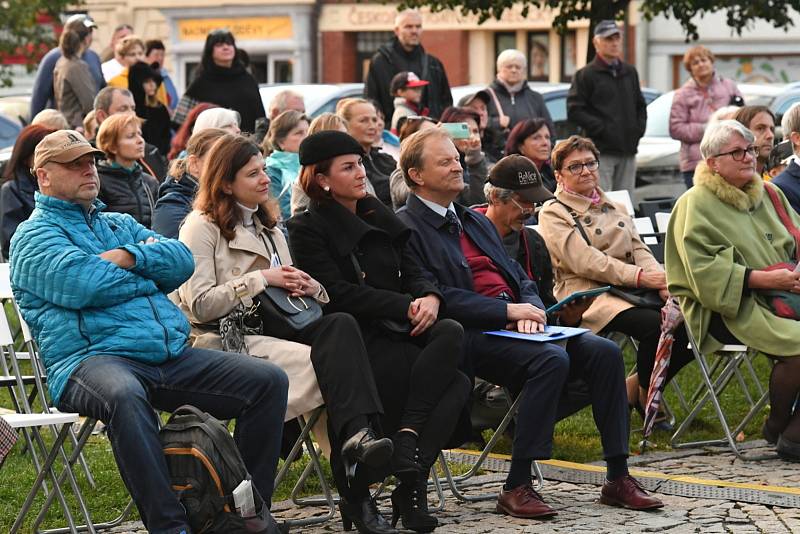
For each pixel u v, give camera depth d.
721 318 10.85
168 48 46.00
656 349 11.30
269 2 44.19
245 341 8.75
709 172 11.09
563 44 40.59
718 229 10.91
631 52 39.34
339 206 9.13
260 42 44.66
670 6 25.19
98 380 7.86
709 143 11.05
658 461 10.66
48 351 8.16
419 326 8.91
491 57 41.88
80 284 8.08
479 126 15.31
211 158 9.02
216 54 17.58
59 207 8.38
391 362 8.81
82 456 10.09
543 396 9.02
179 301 9.08
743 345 10.76
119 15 46.59
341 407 8.34
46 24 38.34
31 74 38.19
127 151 12.46
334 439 8.61
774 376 10.63
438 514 9.09
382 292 8.95
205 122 13.22
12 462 10.59
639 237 11.73
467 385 8.80
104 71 18.77
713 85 18.66
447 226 9.69
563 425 11.75
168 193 10.73
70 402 7.99
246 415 8.23
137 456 7.70
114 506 9.49
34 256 8.16
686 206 10.99
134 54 18.70
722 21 38.34
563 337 9.24
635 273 11.31
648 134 20.66
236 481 7.76
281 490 9.80
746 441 11.32
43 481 9.12
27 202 12.92
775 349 10.59
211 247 8.94
